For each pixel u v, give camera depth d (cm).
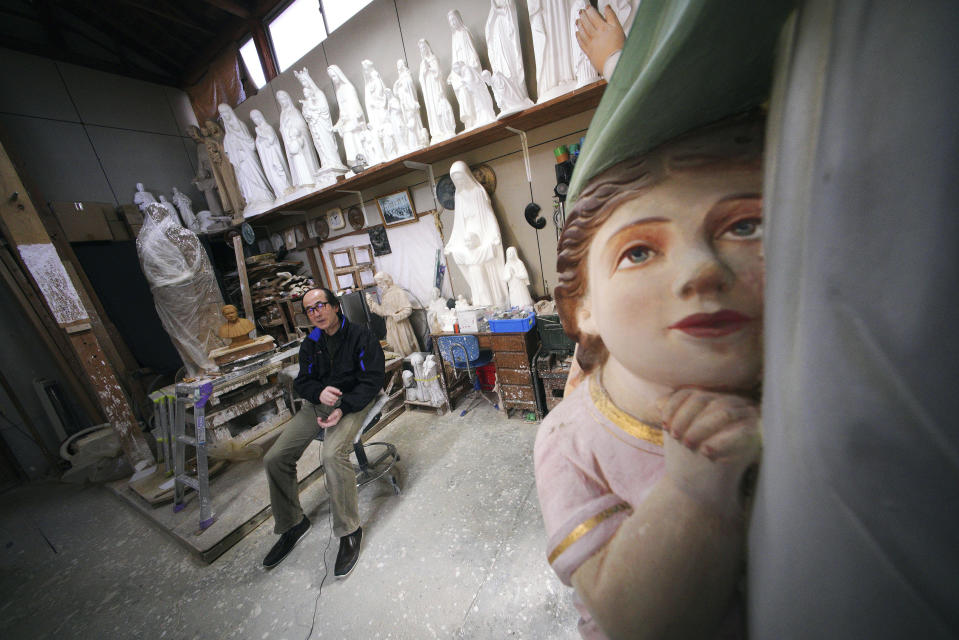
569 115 235
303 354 186
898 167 19
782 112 25
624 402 37
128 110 394
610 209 35
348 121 315
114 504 238
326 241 389
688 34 25
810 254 23
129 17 366
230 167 384
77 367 314
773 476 27
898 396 20
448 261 320
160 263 251
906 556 21
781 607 27
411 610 136
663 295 33
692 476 31
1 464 288
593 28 84
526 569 144
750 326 30
